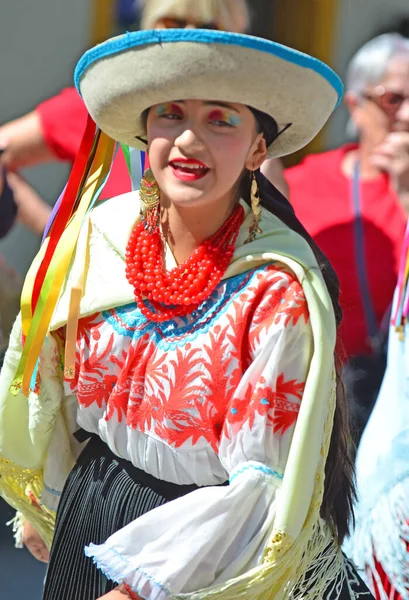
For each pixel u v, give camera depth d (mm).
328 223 11727
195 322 7008
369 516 8930
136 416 7195
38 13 19172
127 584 6773
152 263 7160
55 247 7695
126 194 7785
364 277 11531
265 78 6555
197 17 6895
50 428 7930
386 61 11320
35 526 8375
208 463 7117
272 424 6812
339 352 7578
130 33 6590
